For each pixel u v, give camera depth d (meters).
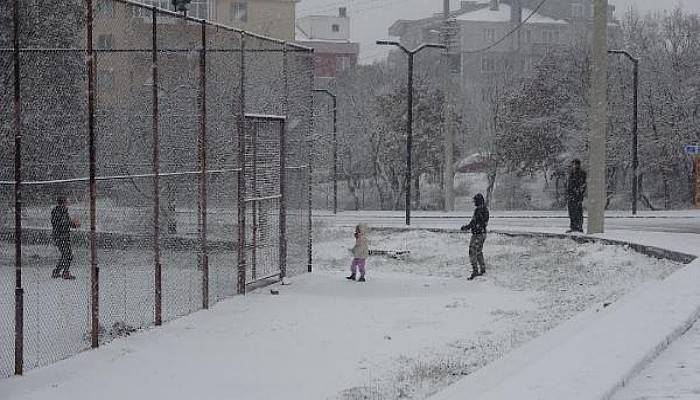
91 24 14.31
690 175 51.78
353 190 58.66
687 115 52.09
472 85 84.31
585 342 11.29
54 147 17.95
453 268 26.22
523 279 23.52
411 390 12.02
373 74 71.06
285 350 14.91
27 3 16.75
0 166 17.20
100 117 18.69
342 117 59.69
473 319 17.80
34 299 17.33
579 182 30.09
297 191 23.03
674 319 12.74
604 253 25.94
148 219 20.56
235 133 20.50
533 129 55.25
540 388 8.99
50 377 12.80
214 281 20.66
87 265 19.55
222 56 21.17
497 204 55.50
